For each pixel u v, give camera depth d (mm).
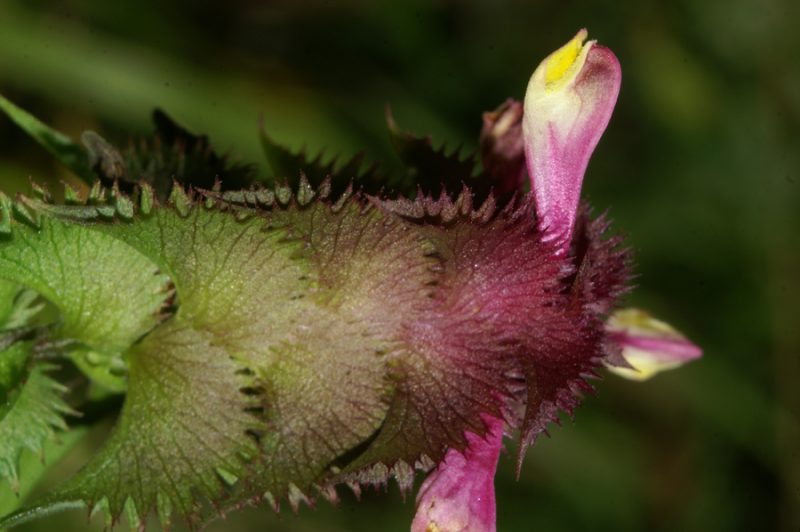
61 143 129
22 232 116
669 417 184
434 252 115
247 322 115
